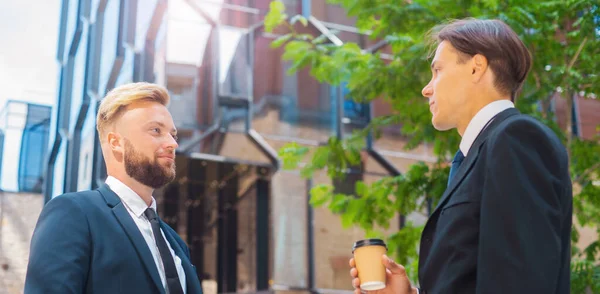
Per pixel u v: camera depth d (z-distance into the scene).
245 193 10.03
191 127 9.08
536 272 1.38
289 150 5.84
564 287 1.56
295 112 9.95
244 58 9.59
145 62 8.33
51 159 7.45
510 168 1.48
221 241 9.98
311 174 5.93
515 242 1.41
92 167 7.55
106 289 1.86
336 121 10.22
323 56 5.77
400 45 5.33
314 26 9.94
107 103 2.14
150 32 8.52
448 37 1.80
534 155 1.51
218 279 9.88
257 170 9.95
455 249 1.56
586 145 5.57
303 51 5.80
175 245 2.17
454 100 1.76
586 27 4.89
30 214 7.30
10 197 7.25
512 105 1.73
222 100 9.35
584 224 5.84
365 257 1.84
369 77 5.43
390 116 5.81
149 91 2.15
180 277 2.08
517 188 1.46
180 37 8.96
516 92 1.81
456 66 1.77
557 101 6.64
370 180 10.24
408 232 5.55
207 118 9.22
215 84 9.29
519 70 1.76
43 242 1.86
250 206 9.96
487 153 1.56
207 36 9.25
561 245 1.53
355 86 5.58
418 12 5.15
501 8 4.97
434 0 5.11
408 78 5.24
